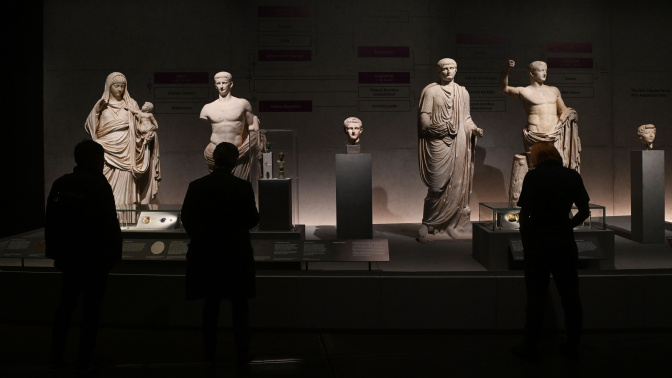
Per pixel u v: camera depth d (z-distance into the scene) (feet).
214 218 11.02
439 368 11.52
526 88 19.74
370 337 13.42
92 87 23.08
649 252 17.28
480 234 15.69
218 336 13.56
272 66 23.20
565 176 11.48
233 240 11.02
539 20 23.57
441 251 17.46
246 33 23.12
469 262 15.85
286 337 13.44
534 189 11.51
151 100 23.26
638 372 11.14
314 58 23.25
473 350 12.50
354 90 23.36
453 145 18.92
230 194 11.08
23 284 14.30
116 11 22.99
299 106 23.29
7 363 11.76
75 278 11.19
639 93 23.93
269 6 23.11
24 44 22.40
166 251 15.01
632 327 13.56
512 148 23.84
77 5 22.89
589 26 23.67
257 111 23.25
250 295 11.20
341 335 13.57
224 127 19.38
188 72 23.21
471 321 13.46
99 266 11.17
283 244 14.53
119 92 19.34
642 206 18.70
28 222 22.94
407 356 12.20
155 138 19.84
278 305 13.71
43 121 23.11
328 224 23.66
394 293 13.52
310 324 13.69
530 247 11.58
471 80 23.57
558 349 12.41
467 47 23.49
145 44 23.09
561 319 13.35
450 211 19.17
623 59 23.84
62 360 11.67
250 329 13.82
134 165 19.19
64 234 11.07
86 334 11.06
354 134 18.20
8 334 13.71
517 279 13.35
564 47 23.66
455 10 23.41
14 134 22.26
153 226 16.20
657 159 18.63
